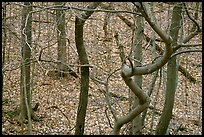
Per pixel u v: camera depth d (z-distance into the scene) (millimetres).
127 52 21953
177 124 20172
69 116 22016
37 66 24328
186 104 23047
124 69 8281
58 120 21516
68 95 23891
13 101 22109
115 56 24953
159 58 8477
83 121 13109
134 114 8758
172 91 13523
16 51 22000
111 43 25109
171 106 13617
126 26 26484
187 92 24750
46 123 21062
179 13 12305
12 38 22688
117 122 8930
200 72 26812
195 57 28016
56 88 24422
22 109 20422
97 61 24312
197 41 21875
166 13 18047
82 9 9109
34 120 21141
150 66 8109
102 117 20859
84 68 12523
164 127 13797
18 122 20469
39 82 24438
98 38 24750
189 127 20344
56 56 24406
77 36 11711
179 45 8109
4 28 18484
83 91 12820
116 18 27156
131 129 14844
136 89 8406
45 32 24656
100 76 23297
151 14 8812
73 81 25141
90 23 27094
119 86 23672
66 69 24609
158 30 7598
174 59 13266
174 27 12234
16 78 24031
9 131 19703
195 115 22031
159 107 21656
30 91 20438
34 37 24109
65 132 20312
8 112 21078
